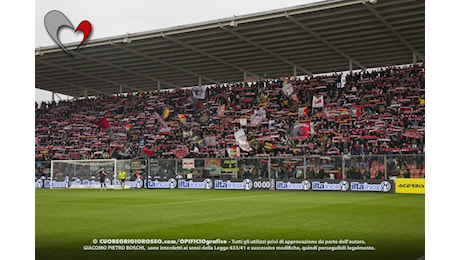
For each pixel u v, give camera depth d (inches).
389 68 1552.7
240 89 1759.4
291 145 1592.0
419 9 1138.7
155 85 1972.2
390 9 1131.3
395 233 531.5
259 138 1644.9
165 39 1375.5
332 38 1348.4
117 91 2084.2
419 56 1478.8
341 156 1320.1
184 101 1814.7
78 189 1563.7
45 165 1694.1
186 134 1750.7
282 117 1656.0
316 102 1600.6
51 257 422.6
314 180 1342.3
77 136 1924.2
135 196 1152.8
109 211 772.6
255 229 562.6
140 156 1781.5
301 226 586.9
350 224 601.9
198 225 597.6
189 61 1603.1
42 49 1498.5
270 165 1405.0
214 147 1699.1
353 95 1582.2
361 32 1304.1
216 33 1330.0
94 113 1940.2
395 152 1438.2
